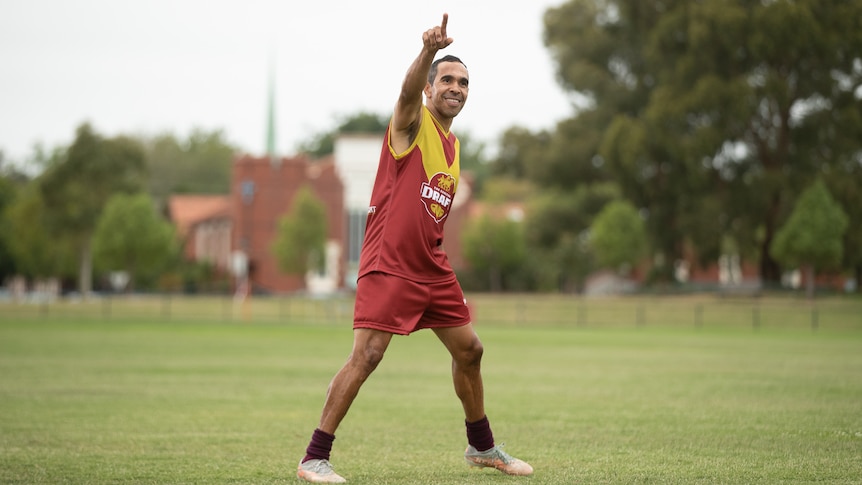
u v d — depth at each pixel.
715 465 8.72
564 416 12.85
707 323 58.22
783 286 73.81
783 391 16.42
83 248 100.19
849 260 71.56
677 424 11.89
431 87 7.96
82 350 28.80
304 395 15.87
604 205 93.81
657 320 59.97
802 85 73.00
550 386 17.64
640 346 33.88
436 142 7.83
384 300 7.71
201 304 76.44
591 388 17.19
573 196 101.75
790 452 9.52
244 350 29.83
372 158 120.62
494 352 30.03
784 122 73.50
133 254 96.81
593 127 91.50
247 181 115.94
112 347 30.56
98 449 9.85
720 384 17.91
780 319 58.25
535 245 98.06
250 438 10.74
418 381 19.00
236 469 8.59
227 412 13.37
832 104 73.00
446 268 7.93
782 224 73.50
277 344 33.62
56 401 14.73
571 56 91.94
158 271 112.81
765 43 68.69
